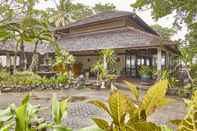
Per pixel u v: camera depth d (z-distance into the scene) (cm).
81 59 3056
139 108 100
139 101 106
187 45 2239
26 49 2542
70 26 3158
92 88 2091
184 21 2167
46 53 2736
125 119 97
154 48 2131
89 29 3091
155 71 2180
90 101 109
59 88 2012
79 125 769
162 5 2011
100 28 3014
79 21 3294
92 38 2805
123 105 96
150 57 2992
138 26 3078
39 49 2669
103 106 107
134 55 2780
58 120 127
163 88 101
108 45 2414
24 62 2483
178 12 2125
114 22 2925
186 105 110
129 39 2380
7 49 2223
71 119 853
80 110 998
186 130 98
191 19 2086
